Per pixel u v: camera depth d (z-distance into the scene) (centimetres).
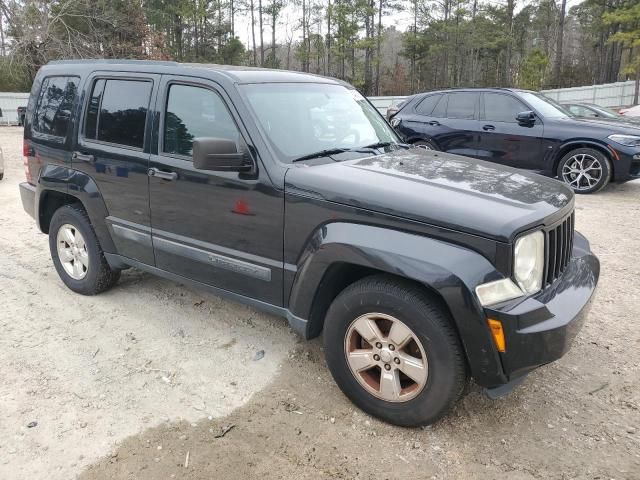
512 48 5506
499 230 257
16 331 408
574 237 374
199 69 366
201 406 319
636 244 622
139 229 400
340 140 378
